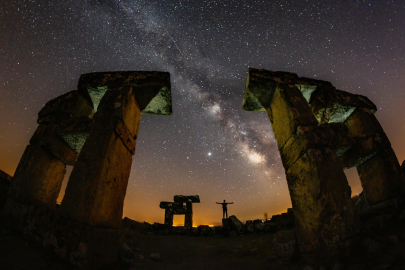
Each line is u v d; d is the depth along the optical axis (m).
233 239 9.08
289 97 5.02
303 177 4.33
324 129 4.55
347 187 4.01
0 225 3.77
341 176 4.08
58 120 5.23
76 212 3.56
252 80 5.24
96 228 3.57
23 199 4.39
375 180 5.37
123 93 4.85
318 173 4.02
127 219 10.03
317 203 3.91
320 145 4.32
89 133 4.62
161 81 5.19
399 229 3.69
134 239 7.08
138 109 5.40
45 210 3.77
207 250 6.83
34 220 3.74
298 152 4.53
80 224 3.45
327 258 3.51
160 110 5.96
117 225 4.21
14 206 4.18
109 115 4.49
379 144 5.36
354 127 6.04
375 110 6.05
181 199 16.11
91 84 5.07
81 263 3.21
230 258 5.58
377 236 3.66
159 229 10.81
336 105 5.84
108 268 3.71
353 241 3.57
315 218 3.89
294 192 4.56
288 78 5.43
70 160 5.31
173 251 6.51
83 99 5.66
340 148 4.88
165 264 4.90
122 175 4.52
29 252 3.29
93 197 3.63
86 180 3.79
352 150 5.53
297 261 4.00
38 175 4.79
